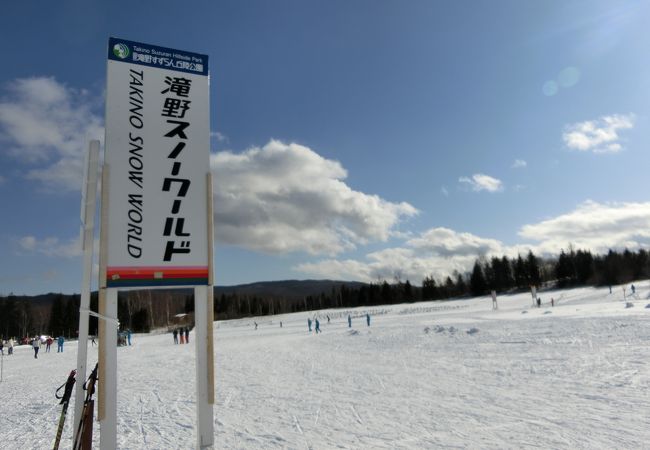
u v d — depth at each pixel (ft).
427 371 39.91
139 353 88.53
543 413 22.62
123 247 13.55
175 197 14.38
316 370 46.68
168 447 20.27
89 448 12.96
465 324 89.61
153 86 14.65
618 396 24.88
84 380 13.12
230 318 361.30
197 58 15.40
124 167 13.89
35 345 92.12
